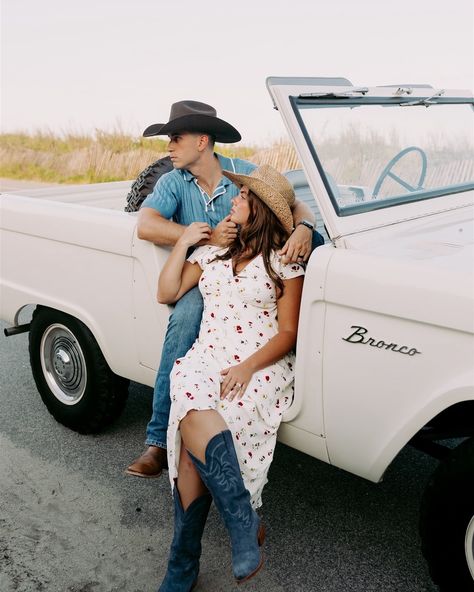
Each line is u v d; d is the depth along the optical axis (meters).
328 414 2.39
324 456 2.50
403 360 2.16
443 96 3.20
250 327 2.58
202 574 2.60
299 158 2.54
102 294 3.13
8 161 11.55
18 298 3.59
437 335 2.07
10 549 2.77
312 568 2.62
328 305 2.29
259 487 2.48
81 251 3.16
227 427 2.31
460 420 2.37
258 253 2.55
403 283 2.11
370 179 2.75
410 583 2.52
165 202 2.96
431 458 3.35
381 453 2.31
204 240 2.76
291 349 2.62
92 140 11.89
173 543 2.38
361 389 2.28
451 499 2.19
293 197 2.68
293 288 2.53
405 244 2.49
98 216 3.06
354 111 2.76
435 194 3.02
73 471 3.31
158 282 2.77
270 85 2.56
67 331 3.49
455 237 2.62
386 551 2.70
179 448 2.37
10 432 3.70
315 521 2.89
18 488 3.18
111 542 2.79
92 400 3.46
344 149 2.65
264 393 2.47
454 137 3.21
